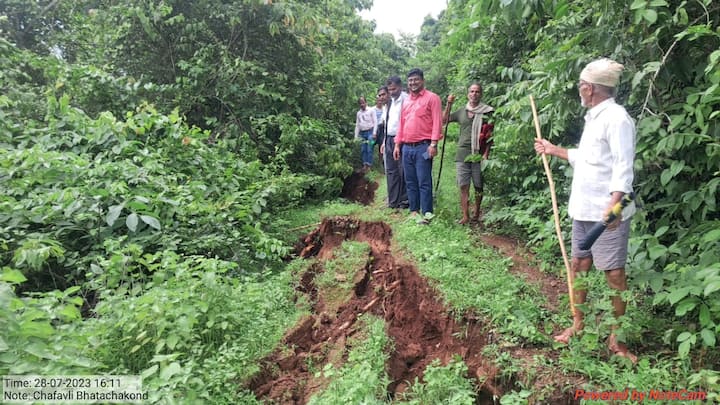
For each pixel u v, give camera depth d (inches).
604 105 113.2
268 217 242.2
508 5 148.9
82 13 386.6
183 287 140.9
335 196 336.2
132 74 339.0
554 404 111.8
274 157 317.7
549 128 186.4
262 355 140.0
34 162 185.2
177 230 190.4
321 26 329.4
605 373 110.1
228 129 311.3
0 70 263.6
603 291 144.6
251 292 159.2
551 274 173.5
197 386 113.2
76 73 271.9
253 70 320.2
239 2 323.0
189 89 310.8
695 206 130.8
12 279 108.3
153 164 205.2
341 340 154.0
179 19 305.0
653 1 122.7
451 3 220.7
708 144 122.8
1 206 165.8
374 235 232.4
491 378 126.3
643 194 151.0
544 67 162.2
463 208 230.5
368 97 503.5
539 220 197.2
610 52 150.5
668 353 120.4
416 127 221.6
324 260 212.2
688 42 134.7
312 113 365.7
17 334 98.3
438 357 145.2
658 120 132.6
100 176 188.5
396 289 174.2
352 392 114.4
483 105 224.5
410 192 235.8
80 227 175.3
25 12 403.9
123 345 124.8
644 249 139.7
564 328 137.6
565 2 147.6
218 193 226.2
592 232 109.0
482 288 154.5
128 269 146.9
